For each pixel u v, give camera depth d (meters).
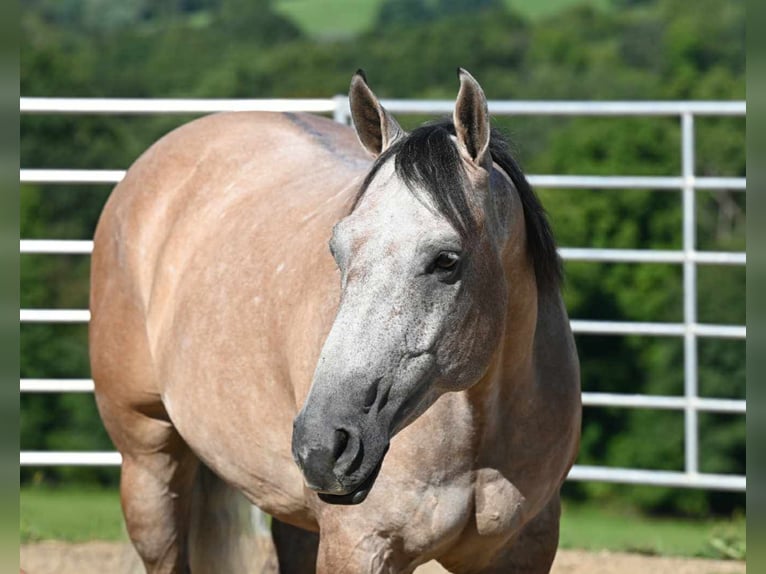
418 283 4.81
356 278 4.82
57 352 31.17
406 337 4.80
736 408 10.33
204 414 6.61
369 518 5.61
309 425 4.68
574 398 6.01
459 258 4.86
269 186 6.95
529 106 10.46
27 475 31.11
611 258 10.53
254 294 6.32
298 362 5.82
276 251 6.34
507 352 5.55
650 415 31.56
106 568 9.62
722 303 31.53
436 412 5.52
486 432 5.62
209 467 7.05
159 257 7.24
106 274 7.59
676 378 31.55
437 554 5.79
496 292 5.13
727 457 30.56
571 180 10.52
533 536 6.19
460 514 5.66
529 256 5.61
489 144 5.20
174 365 6.85
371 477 4.81
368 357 4.75
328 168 6.86
